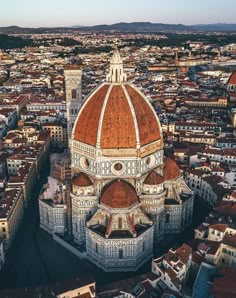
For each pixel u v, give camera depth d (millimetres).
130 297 137250
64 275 168875
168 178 192000
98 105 170000
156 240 189000
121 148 168125
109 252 167875
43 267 173875
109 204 166875
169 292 137750
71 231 193375
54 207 189375
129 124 167000
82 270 172500
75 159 181750
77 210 179250
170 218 193625
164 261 148875
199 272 146750
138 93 176125
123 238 165250
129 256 169375
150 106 179000
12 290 136875
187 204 197750
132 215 171250
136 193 174875
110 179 173250
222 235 163125
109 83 173375
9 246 187375
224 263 159250
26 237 196500
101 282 164625
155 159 181500
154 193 178750
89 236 173625
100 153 167500
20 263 176750
